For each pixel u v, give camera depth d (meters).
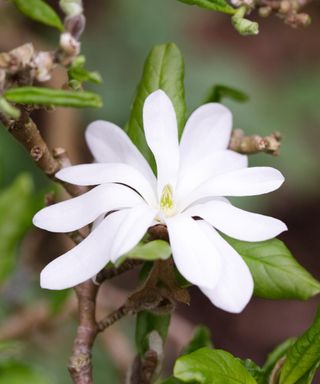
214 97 0.55
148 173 0.47
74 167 0.45
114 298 0.78
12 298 0.73
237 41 1.28
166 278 0.46
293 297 0.48
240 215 0.45
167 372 0.87
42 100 0.41
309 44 1.30
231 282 0.43
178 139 0.50
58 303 0.64
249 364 0.48
